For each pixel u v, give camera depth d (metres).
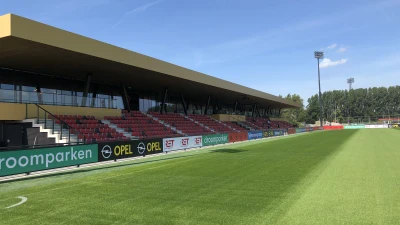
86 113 22.14
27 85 22.05
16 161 10.40
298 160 14.40
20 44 14.91
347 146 22.20
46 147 11.48
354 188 8.08
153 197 7.46
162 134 27.12
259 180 9.45
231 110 57.72
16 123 17.64
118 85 30.47
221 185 8.77
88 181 9.84
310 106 130.62
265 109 70.75
